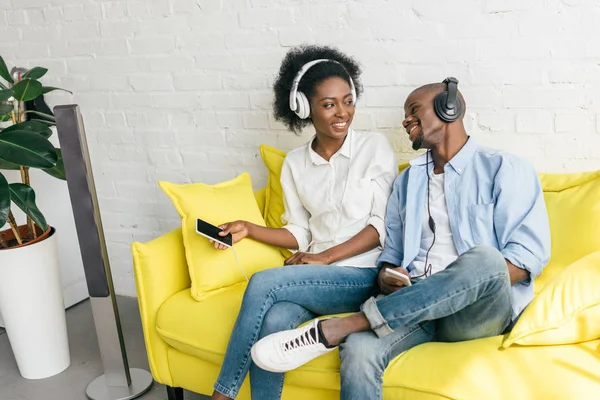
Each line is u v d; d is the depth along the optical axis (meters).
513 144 2.07
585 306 1.48
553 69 1.95
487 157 1.72
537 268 1.61
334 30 2.23
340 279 1.78
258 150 2.52
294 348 1.55
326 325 1.55
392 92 2.20
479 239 1.70
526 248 1.62
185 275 2.08
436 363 1.48
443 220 1.77
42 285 2.24
